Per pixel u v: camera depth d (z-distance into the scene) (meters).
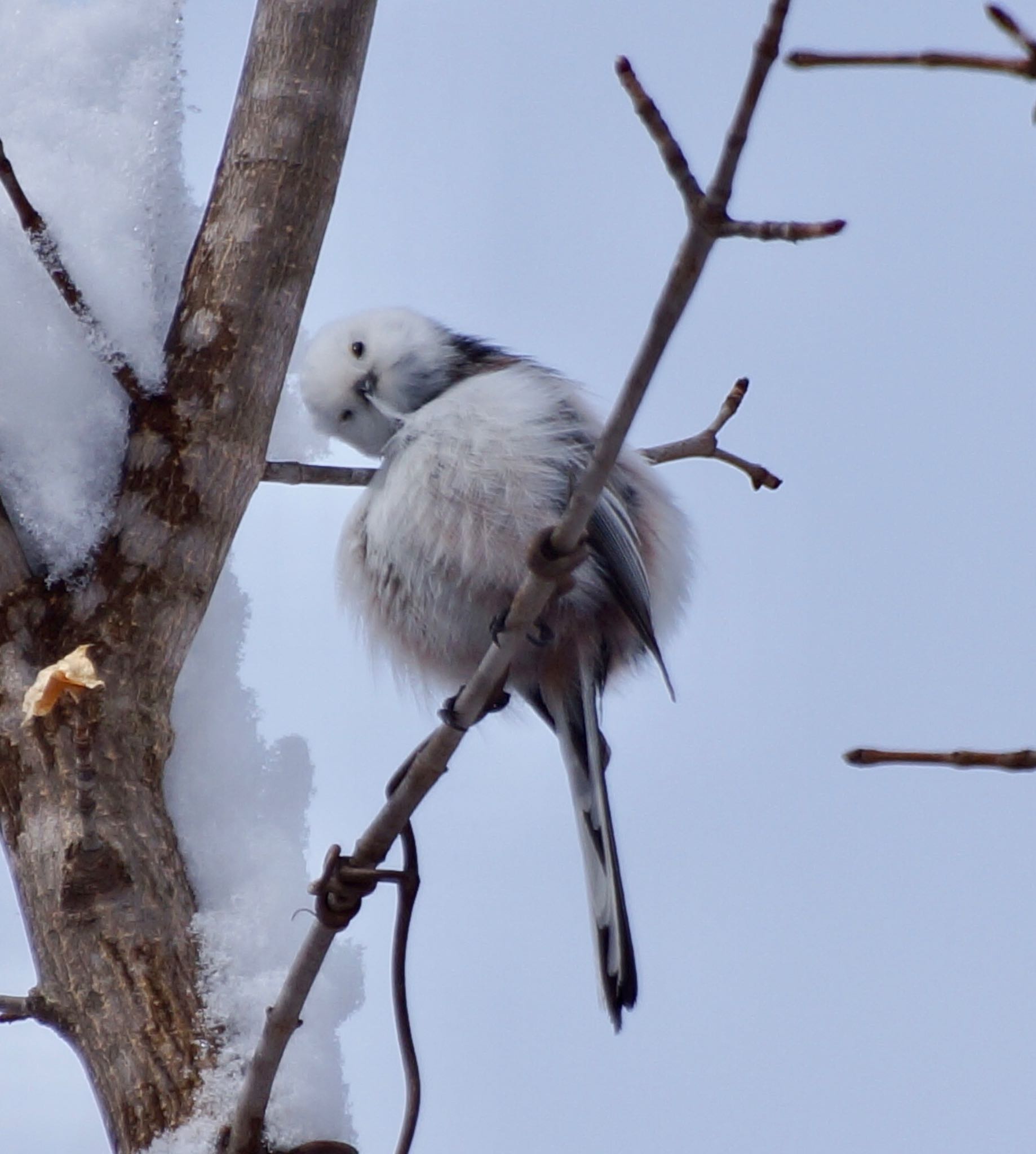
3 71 8.38
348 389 9.23
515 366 8.95
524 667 8.57
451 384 9.12
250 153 8.38
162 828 7.32
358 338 9.25
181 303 8.18
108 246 8.03
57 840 7.11
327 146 8.42
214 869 7.47
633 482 8.93
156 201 8.33
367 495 8.77
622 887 7.51
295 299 8.27
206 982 7.05
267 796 7.76
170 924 7.11
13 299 7.87
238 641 8.12
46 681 6.25
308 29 8.51
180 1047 6.84
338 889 6.39
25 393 7.80
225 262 8.20
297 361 9.53
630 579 8.31
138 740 7.43
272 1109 6.68
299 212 8.30
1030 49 3.57
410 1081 6.68
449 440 8.36
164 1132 6.67
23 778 7.26
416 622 8.72
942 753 4.07
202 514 7.83
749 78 4.59
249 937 7.19
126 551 7.69
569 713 8.44
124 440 7.90
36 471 7.74
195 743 7.77
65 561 7.67
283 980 7.09
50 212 8.03
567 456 8.42
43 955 7.09
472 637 8.62
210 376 8.00
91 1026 6.93
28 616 7.54
